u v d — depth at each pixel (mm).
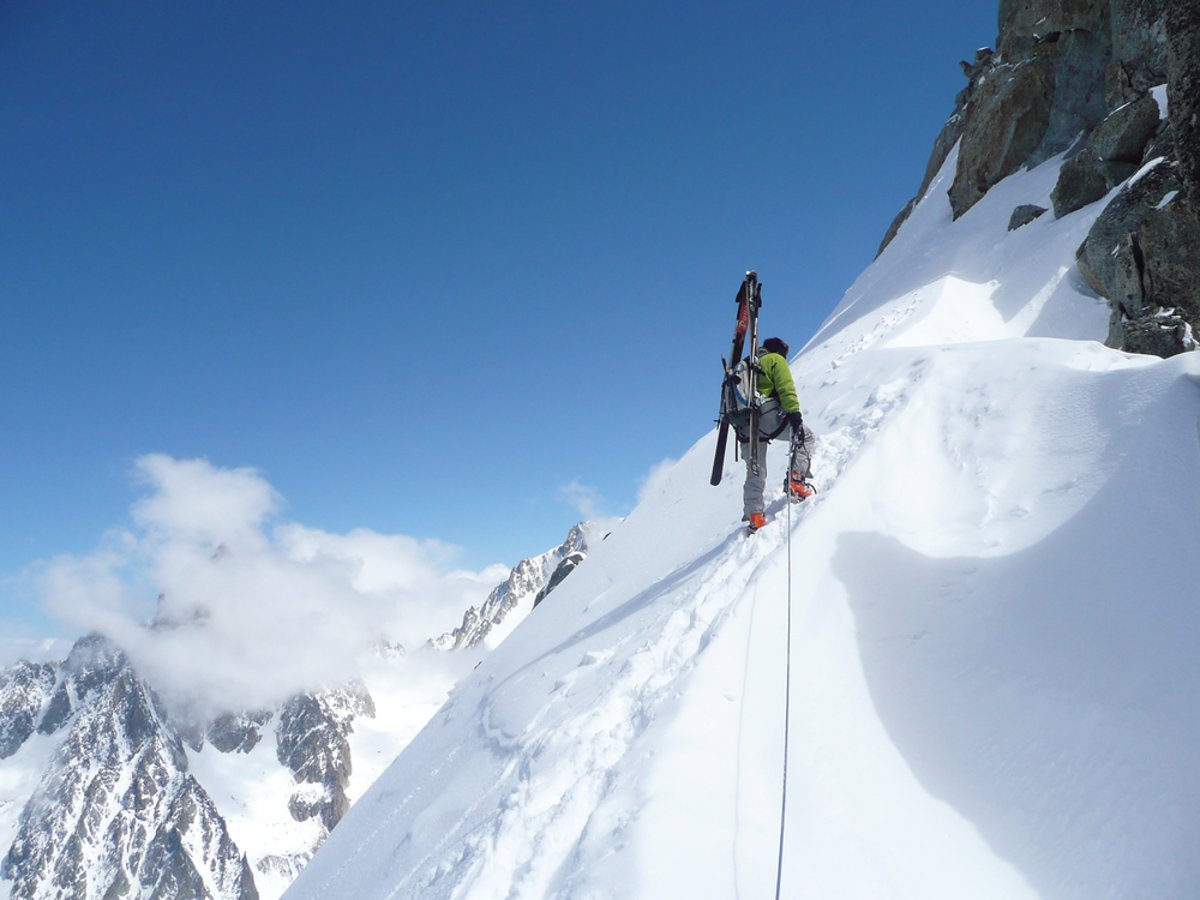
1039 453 5582
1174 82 5199
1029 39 23516
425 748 9367
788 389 6770
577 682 6227
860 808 3291
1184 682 3199
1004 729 3494
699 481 11133
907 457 6250
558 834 3754
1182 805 2738
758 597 4914
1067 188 16266
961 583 4633
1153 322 9875
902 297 18406
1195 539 3922
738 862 2996
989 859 2939
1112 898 2598
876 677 4145
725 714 4020
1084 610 3896
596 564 10898
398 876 5742
